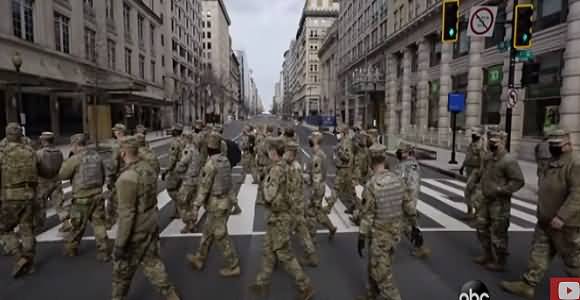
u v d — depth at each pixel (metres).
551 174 3.87
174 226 6.75
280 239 3.85
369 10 42.94
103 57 30.03
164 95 48.31
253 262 5.07
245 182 11.45
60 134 26.09
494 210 4.70
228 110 122.81
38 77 18.83
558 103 14.12
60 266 4.86
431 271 4.80
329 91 75.56
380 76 37.47
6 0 19.44
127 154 3.53
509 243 5.88
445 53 23.77
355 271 4.79
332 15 104.69
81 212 4.94
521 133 16.30
